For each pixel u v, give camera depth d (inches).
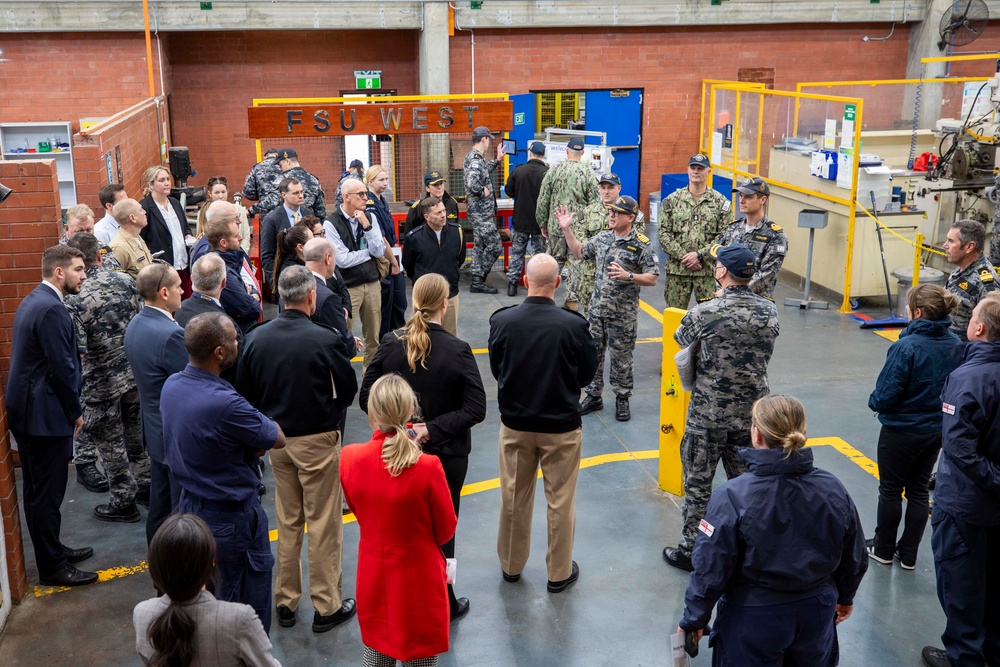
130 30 506.0
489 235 416.5
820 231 410.6
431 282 169.6
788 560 122.9
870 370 325.1
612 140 588.4
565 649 172.7
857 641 175.3
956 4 553.9
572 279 347.9
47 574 193.8
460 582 195.9
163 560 101.2
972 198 412.2
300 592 180.9
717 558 124.6
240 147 569.6
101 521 223.1
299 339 165.9
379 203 314.0
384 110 411.5
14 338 183.3
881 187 383.6
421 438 166.9
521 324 177.3
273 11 516.1
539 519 221.8
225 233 223.0
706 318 180.7
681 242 313.7
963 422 152.0
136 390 221.8
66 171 513.0
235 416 146.9
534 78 567.2
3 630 179.2
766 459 123.6
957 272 233.3
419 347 166.7
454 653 171.3
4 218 230.4
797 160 426.6
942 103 586.2
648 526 219.1
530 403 179.3
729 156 505.0
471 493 236.5
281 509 175.9
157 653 103.0
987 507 153.2
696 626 128.6
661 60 578.2
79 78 518.0
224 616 103.6
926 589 192.5
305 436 169.0
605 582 195.6
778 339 359.6
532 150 407.2
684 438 192.4
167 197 314.7
